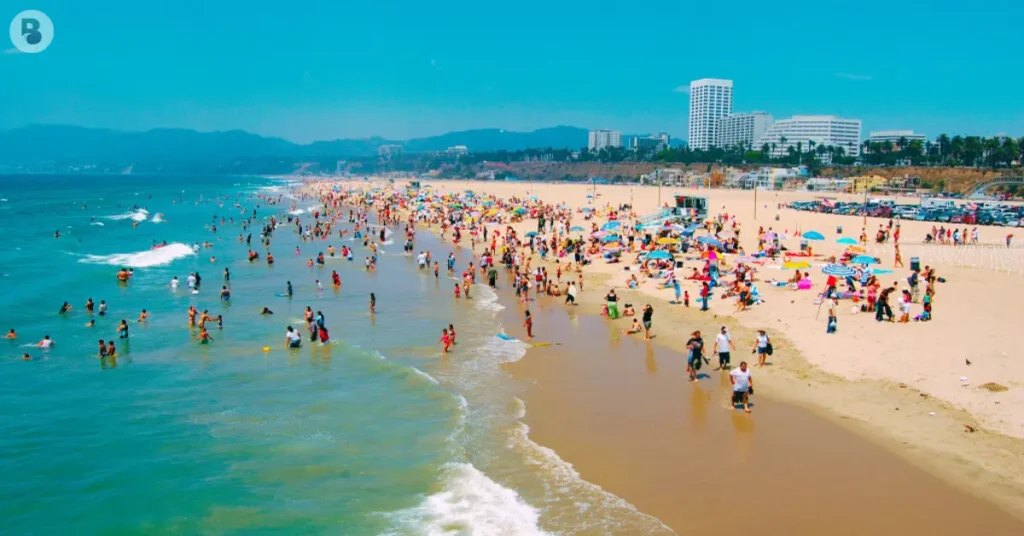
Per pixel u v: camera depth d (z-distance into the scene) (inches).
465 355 1060.5
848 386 822.5
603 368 977.5
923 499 570.9
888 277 1417.3
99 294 1579.7
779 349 991.0
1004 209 2920.8
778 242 1883.6
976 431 673.6
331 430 761.0
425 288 1673.2
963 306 1119.6
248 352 1087.0
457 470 653.3
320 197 6387.8
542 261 1985.7
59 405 846.5
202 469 666.2
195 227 3324.3
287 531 550.0
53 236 2864.2
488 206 3917.3
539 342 1129.4
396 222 3631.9
